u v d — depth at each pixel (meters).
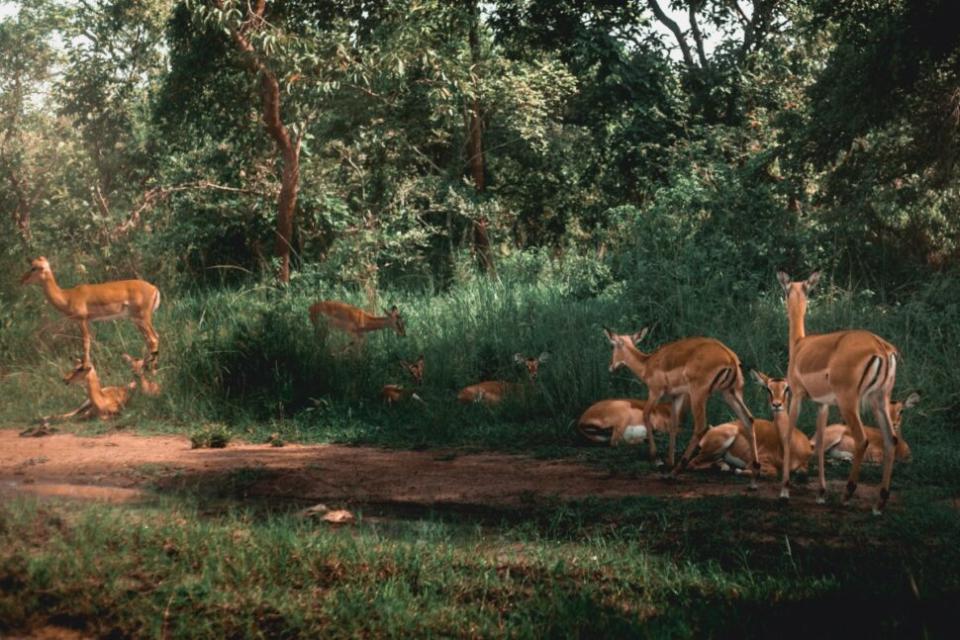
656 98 26.12
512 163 28.36
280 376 13.91
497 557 7.13
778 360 13.62
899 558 6.94
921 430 11.37
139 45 30.14
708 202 17.39
